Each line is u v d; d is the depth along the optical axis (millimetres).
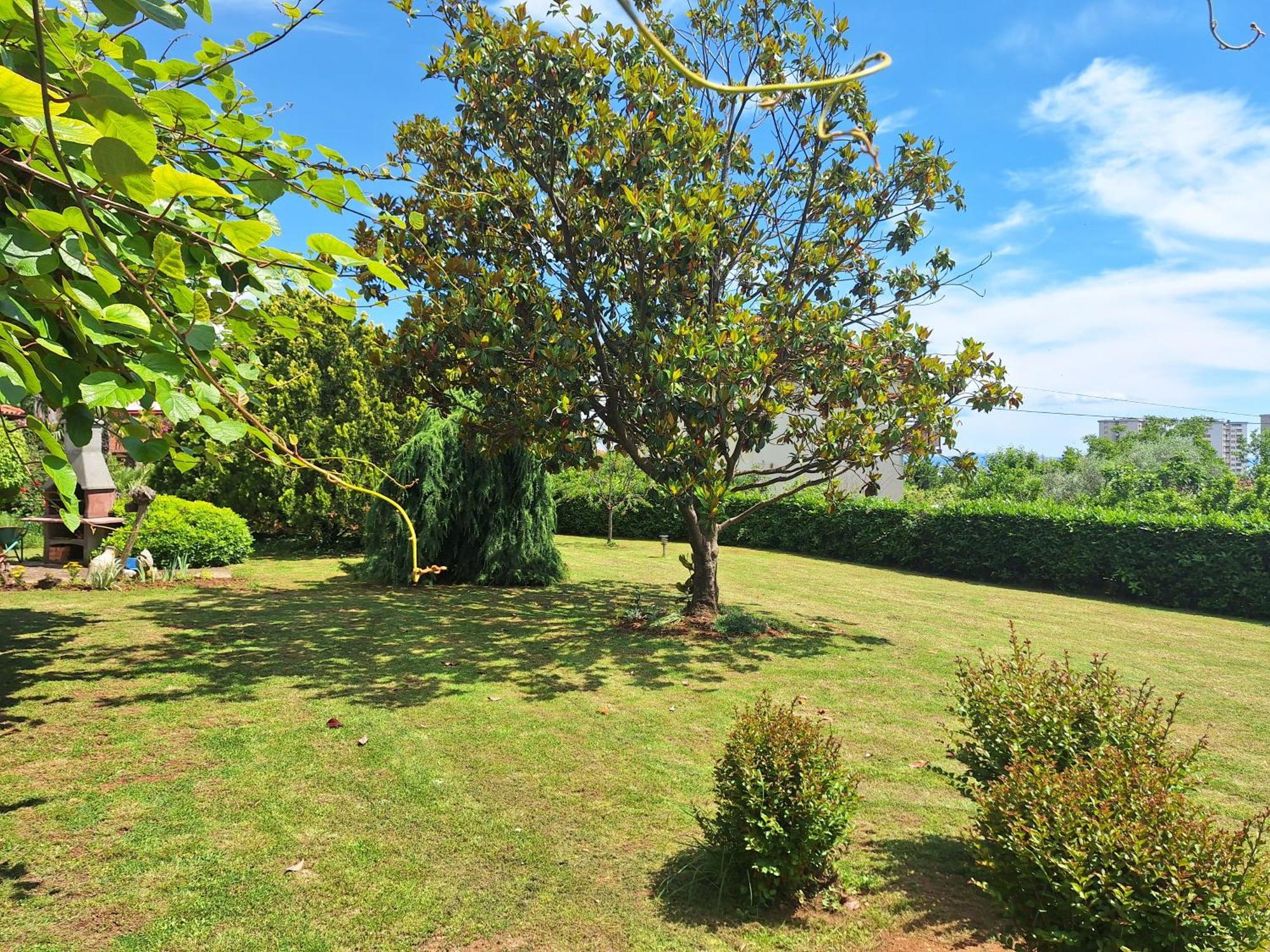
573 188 7824
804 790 3219
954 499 19781
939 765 4871
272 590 10914
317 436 14633
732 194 8297
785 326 7871
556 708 5832
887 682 6898
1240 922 2328
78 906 3047
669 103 7840
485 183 7949
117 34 1750
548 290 7832
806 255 8773
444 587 11852
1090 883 2555
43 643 7238
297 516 14688
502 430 8320
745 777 3270
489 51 7602
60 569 11445
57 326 1450
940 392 8070
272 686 6129
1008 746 3529
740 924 3090
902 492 24844
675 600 10977
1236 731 5824
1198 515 12742
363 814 3924
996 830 2941
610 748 4973
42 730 4980
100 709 5430
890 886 3414
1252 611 11750
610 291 7871
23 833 3613
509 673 6801
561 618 9562
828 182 8906
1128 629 10188
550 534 12703
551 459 8258
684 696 6254
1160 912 2410
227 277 1913
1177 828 2535
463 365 7938
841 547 18203
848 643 8562
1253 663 8273
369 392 15031
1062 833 2656
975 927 3098
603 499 19562
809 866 3322
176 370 1380
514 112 7820
